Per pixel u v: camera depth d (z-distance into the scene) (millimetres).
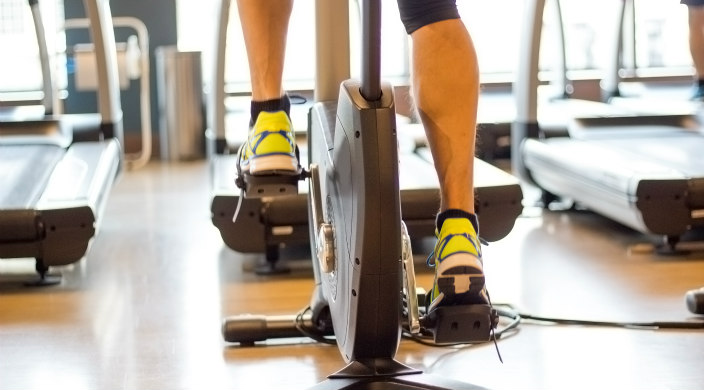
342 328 1982
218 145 4672
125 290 3404
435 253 1857
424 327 1854
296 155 2061
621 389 2232
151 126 7820
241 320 2656
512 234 4312
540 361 2469
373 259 1811
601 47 8742
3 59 7781
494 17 8727
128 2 7719
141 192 5805
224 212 3527
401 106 7727
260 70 2066
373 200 1782
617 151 4527
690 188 3709
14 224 3381
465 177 1872
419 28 1878
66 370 2482
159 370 2459
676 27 8711
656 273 3496
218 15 4590
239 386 2312
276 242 3559
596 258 3777
